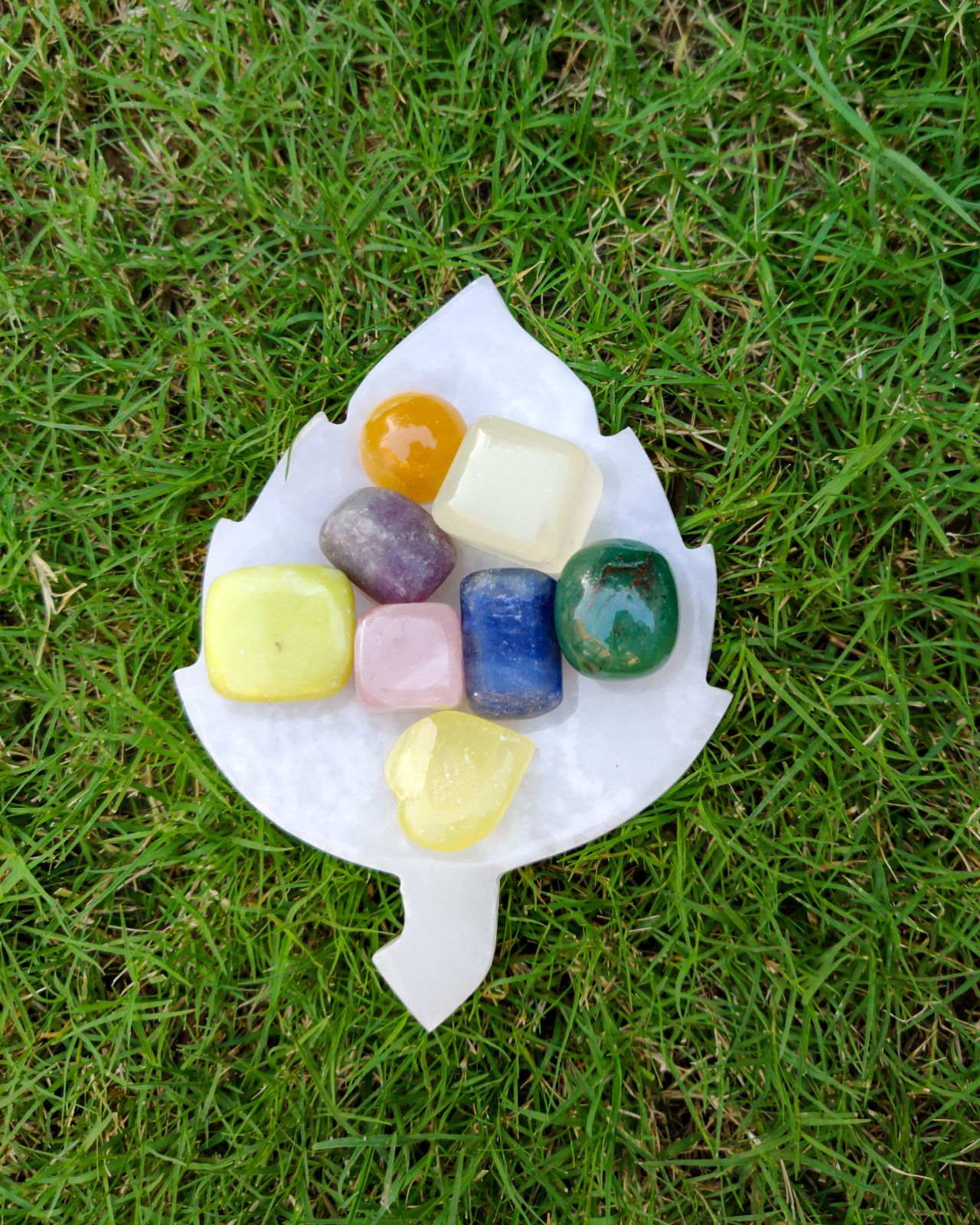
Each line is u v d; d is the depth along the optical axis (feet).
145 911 0.82
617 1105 0.76
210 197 0.85
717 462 0.80
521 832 0.71
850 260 0.78
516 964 0.79
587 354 0.81
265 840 0.78
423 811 0.69
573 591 0.67
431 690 0.69
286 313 0.83
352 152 0.84
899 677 0.77
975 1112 0.78
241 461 0.81
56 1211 0.77
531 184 0.83
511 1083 0.77
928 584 0.79
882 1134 0.78
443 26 0.82
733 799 0.79
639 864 0.80
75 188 0.83
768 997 0.78
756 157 0.80
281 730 0.72
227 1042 0.80
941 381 0.79
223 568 0.73
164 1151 0.78
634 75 0.81
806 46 0.79
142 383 0.84
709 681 0.79
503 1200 0.77
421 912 0.71
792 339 0.80
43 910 0.80
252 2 0.82
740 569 0.79
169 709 0.80
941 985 0.79
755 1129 0.77
